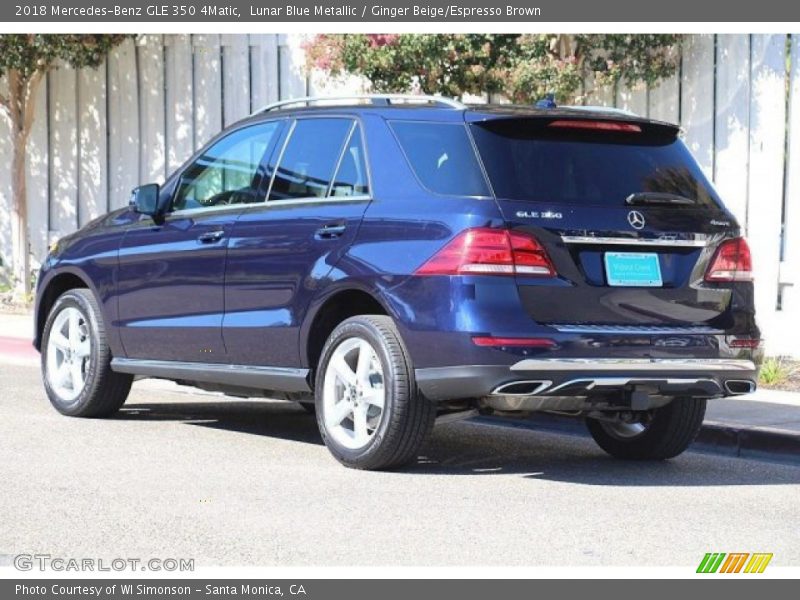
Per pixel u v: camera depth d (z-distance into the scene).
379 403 9.30
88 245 11.85
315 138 10.17
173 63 22.02
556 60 16.39
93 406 11.73
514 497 8.73
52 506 8.10
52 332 12.02
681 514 8.33
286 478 9.16
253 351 10.24
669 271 9.29
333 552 7.16
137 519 7.81
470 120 9.20
